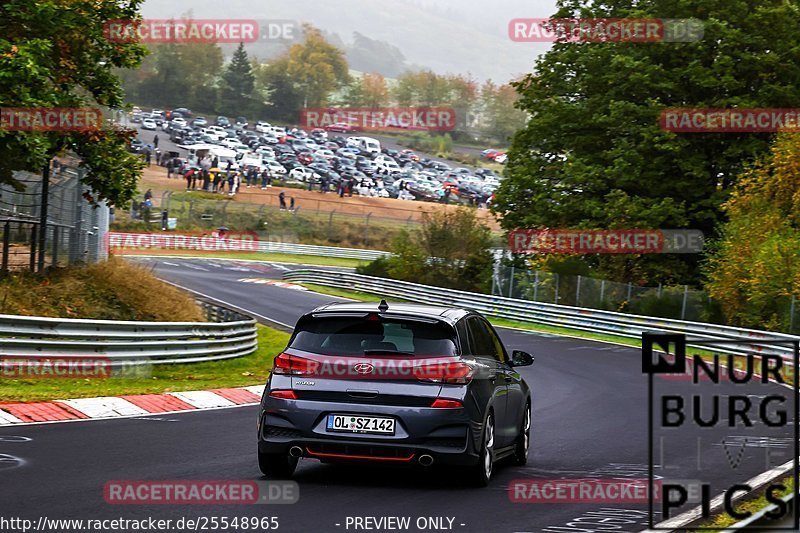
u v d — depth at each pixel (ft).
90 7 158.71
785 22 311.47
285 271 464.65
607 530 53.26
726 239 255.09
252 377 151.94
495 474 73.26
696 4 315.78
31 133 143.74
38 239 165.37
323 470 71.05
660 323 245.86
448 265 346.13
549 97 341.00
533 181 326.03
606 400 133.90
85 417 94.94
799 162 248.73
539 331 274.36
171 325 147.64
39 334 122.31
